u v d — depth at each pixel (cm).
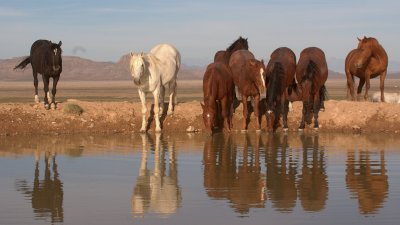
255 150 1756
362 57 2300
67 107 2234
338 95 3991
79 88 6638
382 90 2405
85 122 2214
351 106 2309
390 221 973
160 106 2272
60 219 993
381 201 1112
